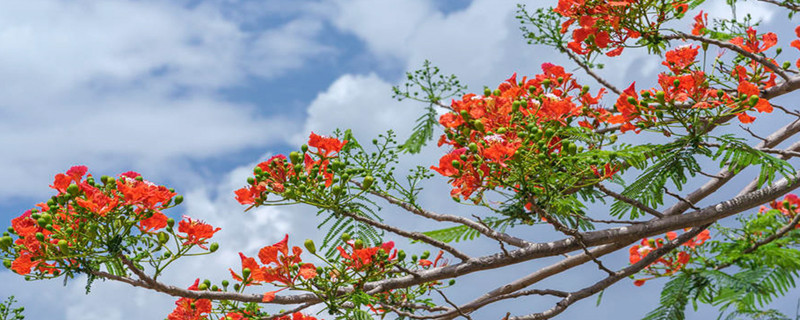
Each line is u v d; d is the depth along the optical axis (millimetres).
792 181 3180
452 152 3166
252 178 3359
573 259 4410
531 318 3719
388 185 3740
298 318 3984
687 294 4078
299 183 3328
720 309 3979
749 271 4129
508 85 3834
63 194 3055
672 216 3498
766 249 4289
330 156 3479
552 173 3242
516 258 3475
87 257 2965
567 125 3461
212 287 3551
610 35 4055
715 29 4562
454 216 3832
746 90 3193
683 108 3250
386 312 3740
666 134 3285
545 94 3645
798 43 4367
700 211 3479
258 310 3713
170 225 3080
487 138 3059
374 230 3465
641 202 3568
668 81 3254
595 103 3947
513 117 3350
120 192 3066
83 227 2965
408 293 4207
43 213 2971
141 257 3045
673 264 4867
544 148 3107
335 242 3396
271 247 3197
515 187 3223
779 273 4008
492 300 3852
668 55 4141
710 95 3242
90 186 2975
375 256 3248
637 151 3182
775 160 3041
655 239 5141
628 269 3891
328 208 3389
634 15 3840
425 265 3873
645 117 3293
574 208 3396
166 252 3068
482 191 3277
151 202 3068
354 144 3873
